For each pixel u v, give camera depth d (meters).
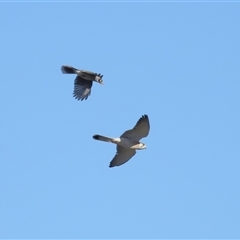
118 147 24.73
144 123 23.75
